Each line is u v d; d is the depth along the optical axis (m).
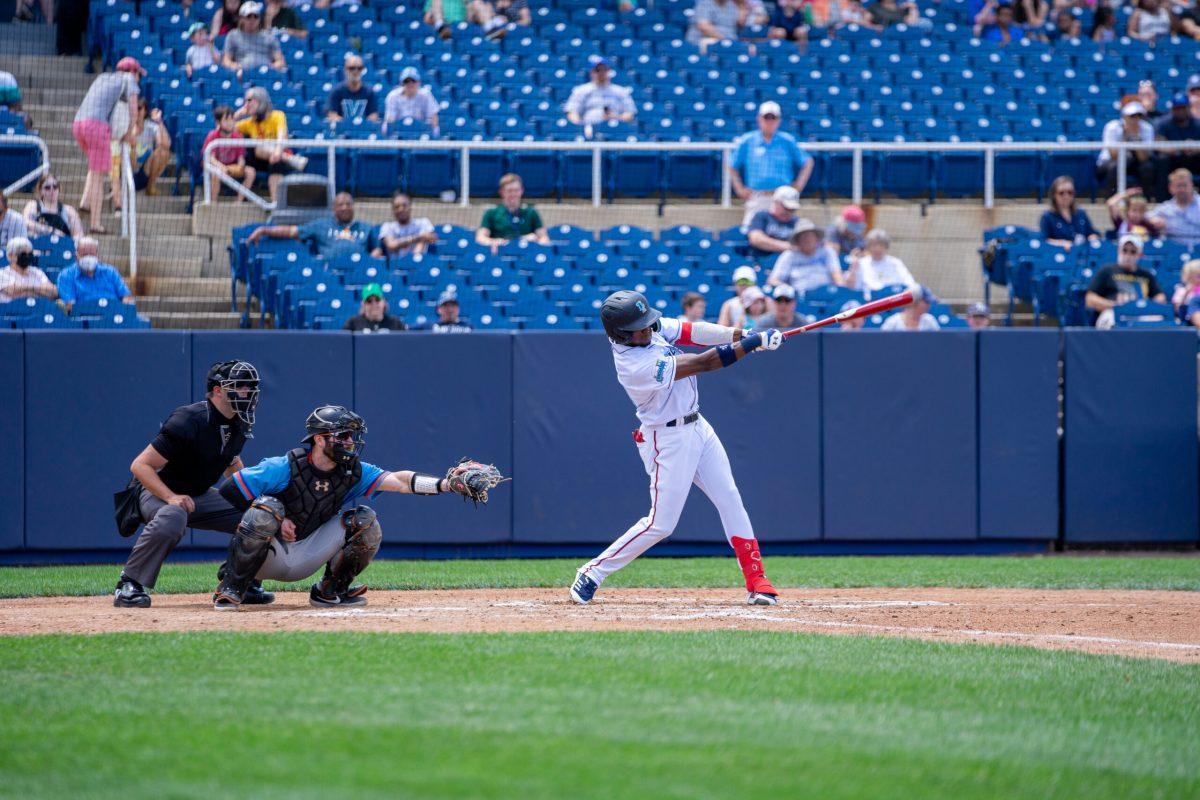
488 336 36.47
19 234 39.56
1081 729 14.63
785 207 45.53
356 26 56.72
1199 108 53.66
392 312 39.81
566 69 56.47
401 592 27.48
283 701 15.07
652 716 14.52
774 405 37.34
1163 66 61.06
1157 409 38.38
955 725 14.56
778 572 32.38
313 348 35.78
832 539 37.66
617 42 58.41
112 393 34.94
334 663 17.39
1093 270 45.19
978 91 57.75
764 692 15.92
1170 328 38.91
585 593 24.77
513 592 27.48
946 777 12.53
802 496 37.44
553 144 46.31
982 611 24.62
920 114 55.84
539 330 38.62
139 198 46.03
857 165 48.41
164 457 23.31
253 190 46.16
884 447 37.66
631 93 55.00
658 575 31.30
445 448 36.34
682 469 23.94
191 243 44.22
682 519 37.19
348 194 42.81
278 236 42.12
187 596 26.47
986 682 16.89
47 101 51.84
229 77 50.44
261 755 12.80
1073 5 65.56
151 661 17.53
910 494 37.69
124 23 53.00
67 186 46.72
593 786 11.87
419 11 59.34
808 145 48.25
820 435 37.53
